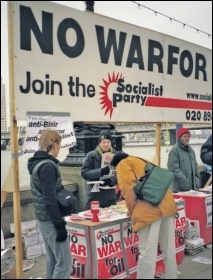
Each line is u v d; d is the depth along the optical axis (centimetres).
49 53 361
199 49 553
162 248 372
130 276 373
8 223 488
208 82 573
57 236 310
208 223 498
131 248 379
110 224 361
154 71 479
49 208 305
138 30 453
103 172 459
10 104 337
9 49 334
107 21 416
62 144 373
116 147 644
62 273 322
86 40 394
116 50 427
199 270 409
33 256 467
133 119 452
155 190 346
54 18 365
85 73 394
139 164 360
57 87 369
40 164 313
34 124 350
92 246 346
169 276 368
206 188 560
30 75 347
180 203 450
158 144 515
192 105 543
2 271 383
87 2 413
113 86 425
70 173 618
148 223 345
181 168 528
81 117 391
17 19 337
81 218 368
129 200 351
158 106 487
